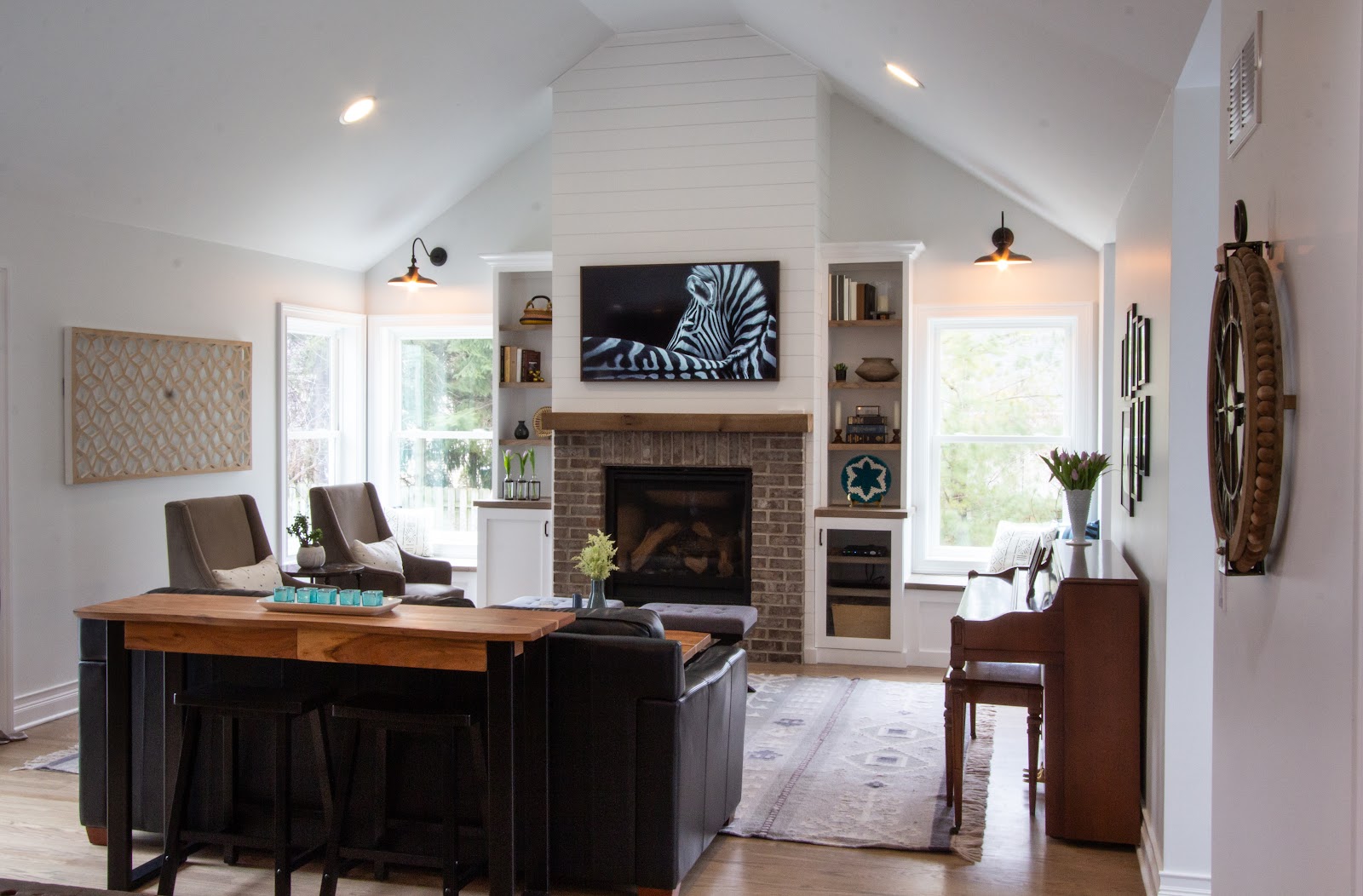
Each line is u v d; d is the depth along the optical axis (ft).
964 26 12.16
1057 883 11.70
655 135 21.97
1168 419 10.92
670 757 10.89
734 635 18.02
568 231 22.45
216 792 12.12
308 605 10.81
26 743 16.42
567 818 11.16
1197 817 10.93
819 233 21.58
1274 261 6.44
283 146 19.20
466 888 11.50
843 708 18.47
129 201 18.34
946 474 22.79
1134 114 11.84
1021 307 21.98
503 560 23.52
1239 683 7.29
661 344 21.88
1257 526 6.25
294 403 23.98
